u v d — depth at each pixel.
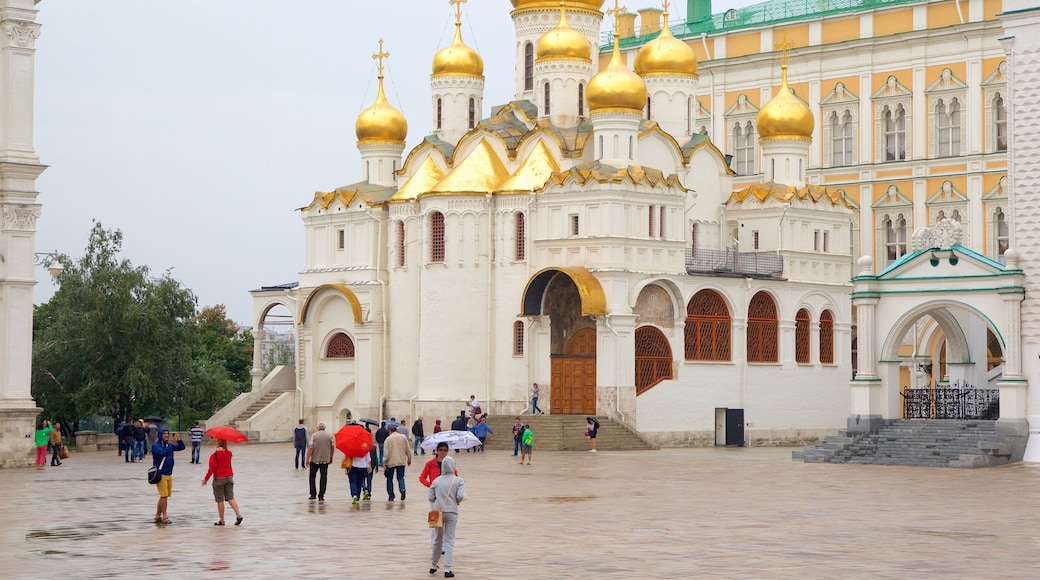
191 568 28.09
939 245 64.06
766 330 85.50
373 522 36.81
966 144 91.88
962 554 30.27
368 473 43.62
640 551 30.62
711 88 104.69
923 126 93.88
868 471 56.91
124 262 88.56
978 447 59.84
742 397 83.44
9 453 60.94
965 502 42.50
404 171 92.38
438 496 27.27
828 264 89.44
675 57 90.06
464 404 81.81
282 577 26.95
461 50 93.31
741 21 105.38
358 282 88.38
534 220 81.62
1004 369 61.91
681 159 87.06
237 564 28.67
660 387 79.94
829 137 98.56
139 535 33.69
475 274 82.62
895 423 65.25
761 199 87.50
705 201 89.25
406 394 86.25
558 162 84.19
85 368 86.12
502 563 28.81
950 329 69.06
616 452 74.12
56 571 27.67
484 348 82.38
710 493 46.00
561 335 80.81
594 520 37.16
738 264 87.50
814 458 63.81
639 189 79.88
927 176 93.69
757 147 102.06
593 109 81.81
